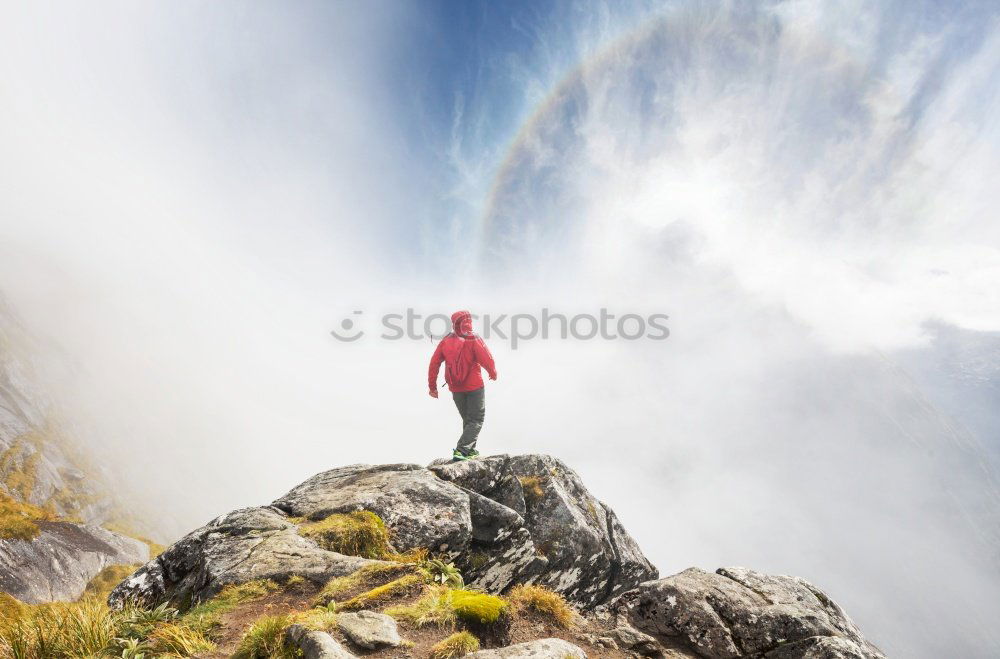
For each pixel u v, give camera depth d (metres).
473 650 3.91
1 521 32.66
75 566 33.50
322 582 5.18
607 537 8.93
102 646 4.44
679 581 5.82
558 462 9.53
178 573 6.04
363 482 8.00
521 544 7.57
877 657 4.88
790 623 5.31
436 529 6.93
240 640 4.27
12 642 4.37
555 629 5.16
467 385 9.23
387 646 3.89
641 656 4.96
